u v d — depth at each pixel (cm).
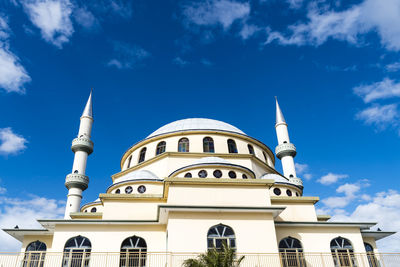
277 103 4981
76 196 4034
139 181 3002
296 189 3184
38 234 2703
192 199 2319
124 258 2300
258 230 2208
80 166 4219
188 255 2052
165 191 2553
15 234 2691
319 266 2364
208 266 1761
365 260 2447
